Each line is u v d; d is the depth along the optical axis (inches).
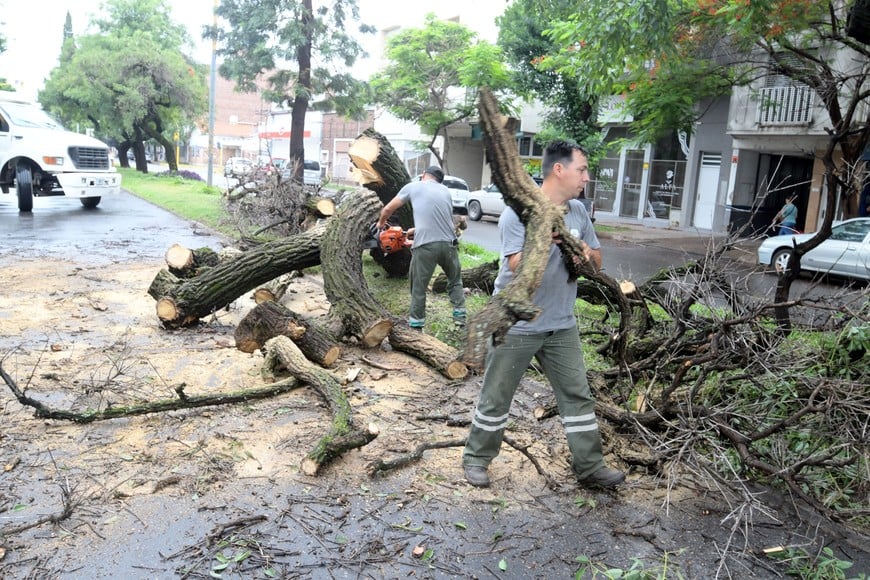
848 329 181.2
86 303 299.0
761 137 821.2
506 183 119.3
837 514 134.1
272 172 514.3
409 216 354.3
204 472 150.0
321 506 138.9
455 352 228.1
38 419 172.7
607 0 346.9
